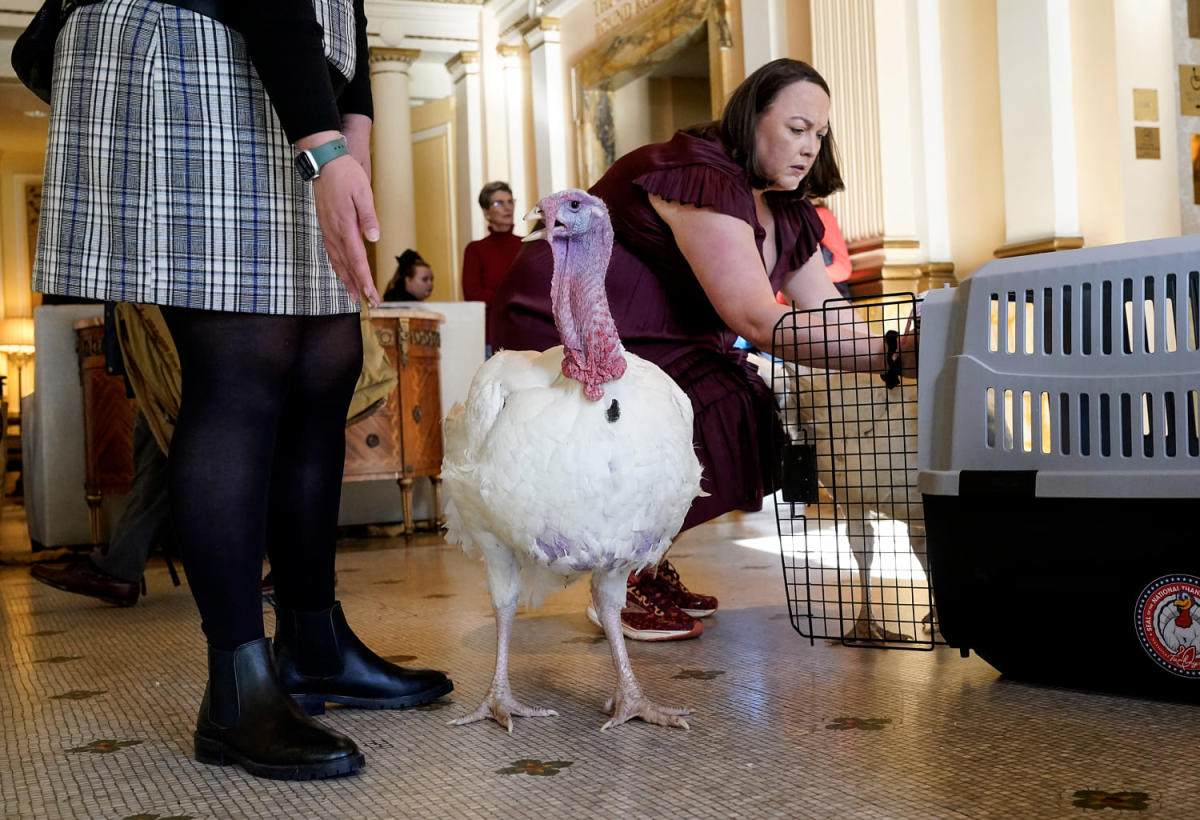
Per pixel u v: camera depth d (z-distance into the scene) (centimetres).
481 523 203
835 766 173
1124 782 159
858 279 682
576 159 1077
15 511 929
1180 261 188
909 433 248
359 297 176
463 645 283
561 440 181
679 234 268
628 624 283
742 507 281
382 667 221
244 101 181
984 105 634
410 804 164
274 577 217
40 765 189
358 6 211
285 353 188
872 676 233
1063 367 200
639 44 955
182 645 299
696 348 283
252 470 184
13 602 396
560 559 190
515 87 1189
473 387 199
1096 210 584
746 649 266
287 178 186
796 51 766
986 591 215
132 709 228
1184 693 197
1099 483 195
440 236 1327
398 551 516
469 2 1237
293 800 168
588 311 180
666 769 176
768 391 286
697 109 1094
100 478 508
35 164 1700
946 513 219
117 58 176
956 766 170
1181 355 188
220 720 184
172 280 176
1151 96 582
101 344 499
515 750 190
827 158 288
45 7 190
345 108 213
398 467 570
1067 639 207
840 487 257
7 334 1683
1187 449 188
